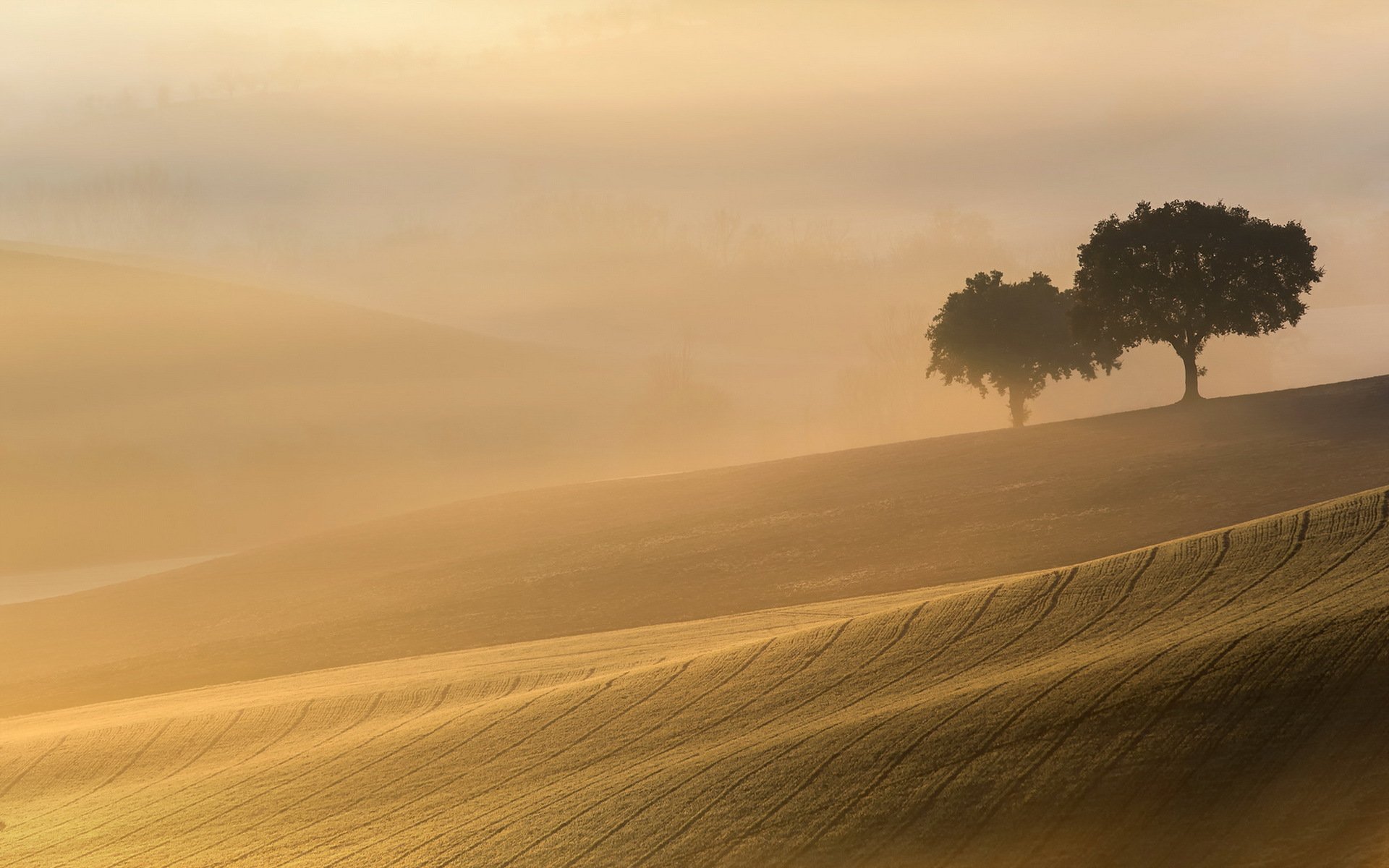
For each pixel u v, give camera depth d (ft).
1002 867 191.93
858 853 205.16
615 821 238.27
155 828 290.76
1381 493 363.76
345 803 287.89
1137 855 186.80
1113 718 226.99
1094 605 320.29
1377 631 230.48
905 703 270.67
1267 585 301.02
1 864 278.26
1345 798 187.73
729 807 232.73
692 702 316.81
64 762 370.12
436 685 411.13
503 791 276.00
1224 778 199.93
